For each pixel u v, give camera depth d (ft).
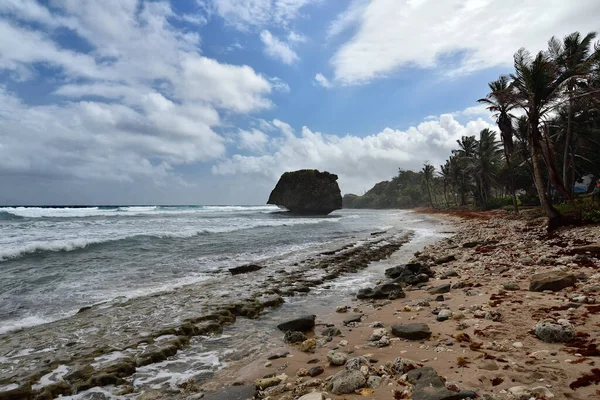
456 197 335.26
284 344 20.15
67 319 25.59
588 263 31.91
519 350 14.52
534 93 68.08
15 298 32.01
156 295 32.60
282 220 172.65
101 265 48.42
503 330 17.13
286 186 298.56
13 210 162.30
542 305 20.66
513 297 23.31
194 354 19.17
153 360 18.10
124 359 17.95
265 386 14.40
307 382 13.98
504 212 164.55
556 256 38.45
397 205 542.57
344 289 35.81
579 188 173.47
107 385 15.55
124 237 73.20
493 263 39.65
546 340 15.15
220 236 89.15
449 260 46.68
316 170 294.87
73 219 136.15
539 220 87.81
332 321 24.41
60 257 53.62
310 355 17.81
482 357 14.25
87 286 36.68
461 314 20.79
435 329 19.19
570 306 19.57
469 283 30.22
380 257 56.90
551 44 91.20
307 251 63.57
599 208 62.28
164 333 21.76
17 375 16.33
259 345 20.26
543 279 24.58
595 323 16.39
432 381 12.17
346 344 18.76
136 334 22.03
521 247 49.24
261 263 51.26
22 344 20.58
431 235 94.53
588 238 48.55
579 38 94.07
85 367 17.02
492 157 188.14
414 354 15.81
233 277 41.47
